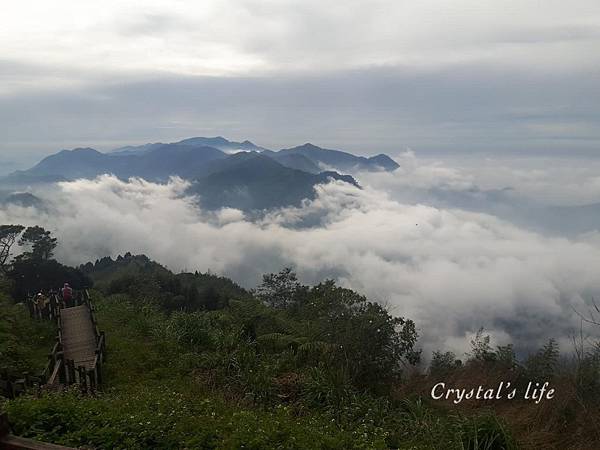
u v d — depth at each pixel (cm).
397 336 1263
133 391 1016
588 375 913
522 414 1012
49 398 687
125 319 1872
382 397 1074
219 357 1274
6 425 458
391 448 784
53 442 564
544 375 1170
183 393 989
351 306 1305
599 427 841
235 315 1767
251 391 1055
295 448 598
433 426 893
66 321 1838
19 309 1888
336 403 1003
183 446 579
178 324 1573
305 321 1606
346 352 1212
